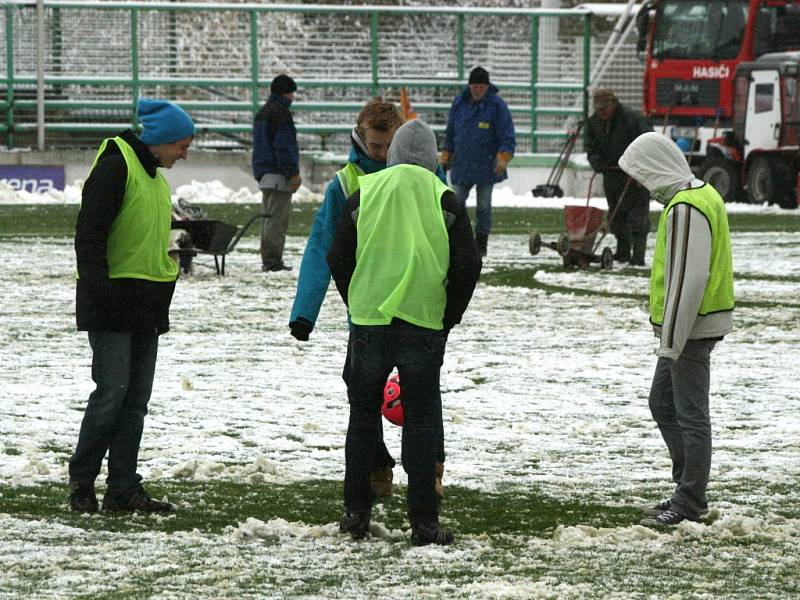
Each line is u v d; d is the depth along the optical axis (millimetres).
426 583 13430
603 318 34594
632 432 21500
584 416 22719
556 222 70812
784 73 81688
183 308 35531
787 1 89188
